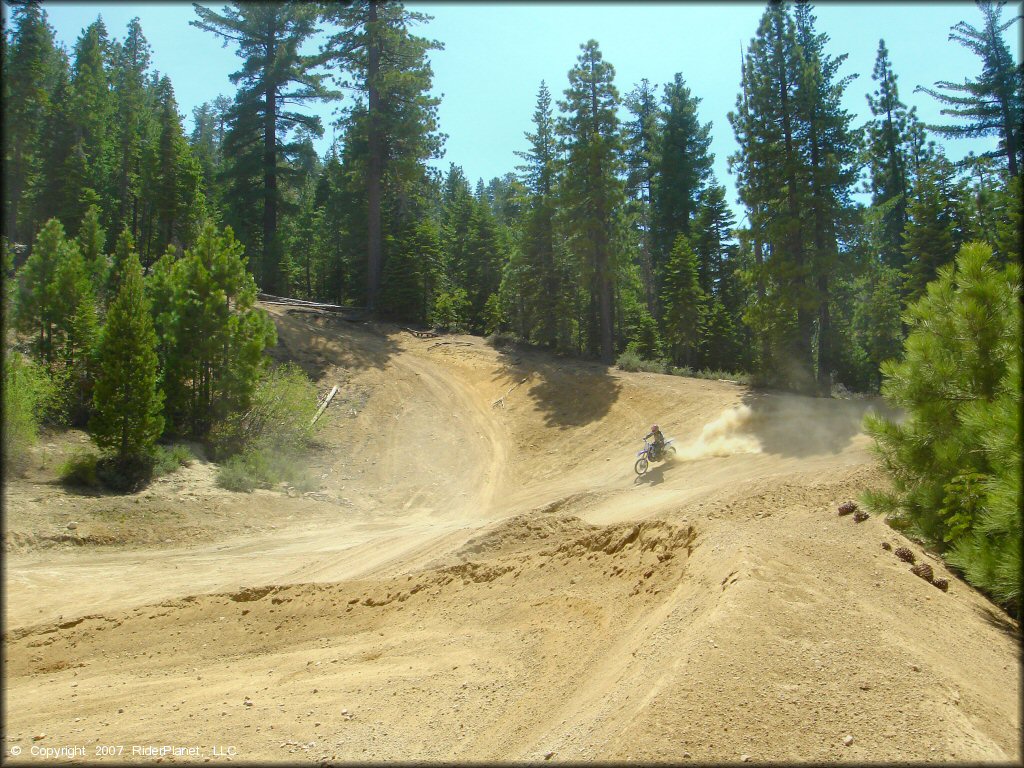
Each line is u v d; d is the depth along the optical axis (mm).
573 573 10266
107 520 16109
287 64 46562
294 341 35281
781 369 28953
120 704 7766
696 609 6613
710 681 4738
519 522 14016
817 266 28078
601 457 24641
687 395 28047
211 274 23641
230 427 23234
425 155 45062
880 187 43594
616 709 5016
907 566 8016
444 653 8570
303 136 50500
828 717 4367
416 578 11602
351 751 5980
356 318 41750
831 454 19391
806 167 27938
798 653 5215
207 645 9883
